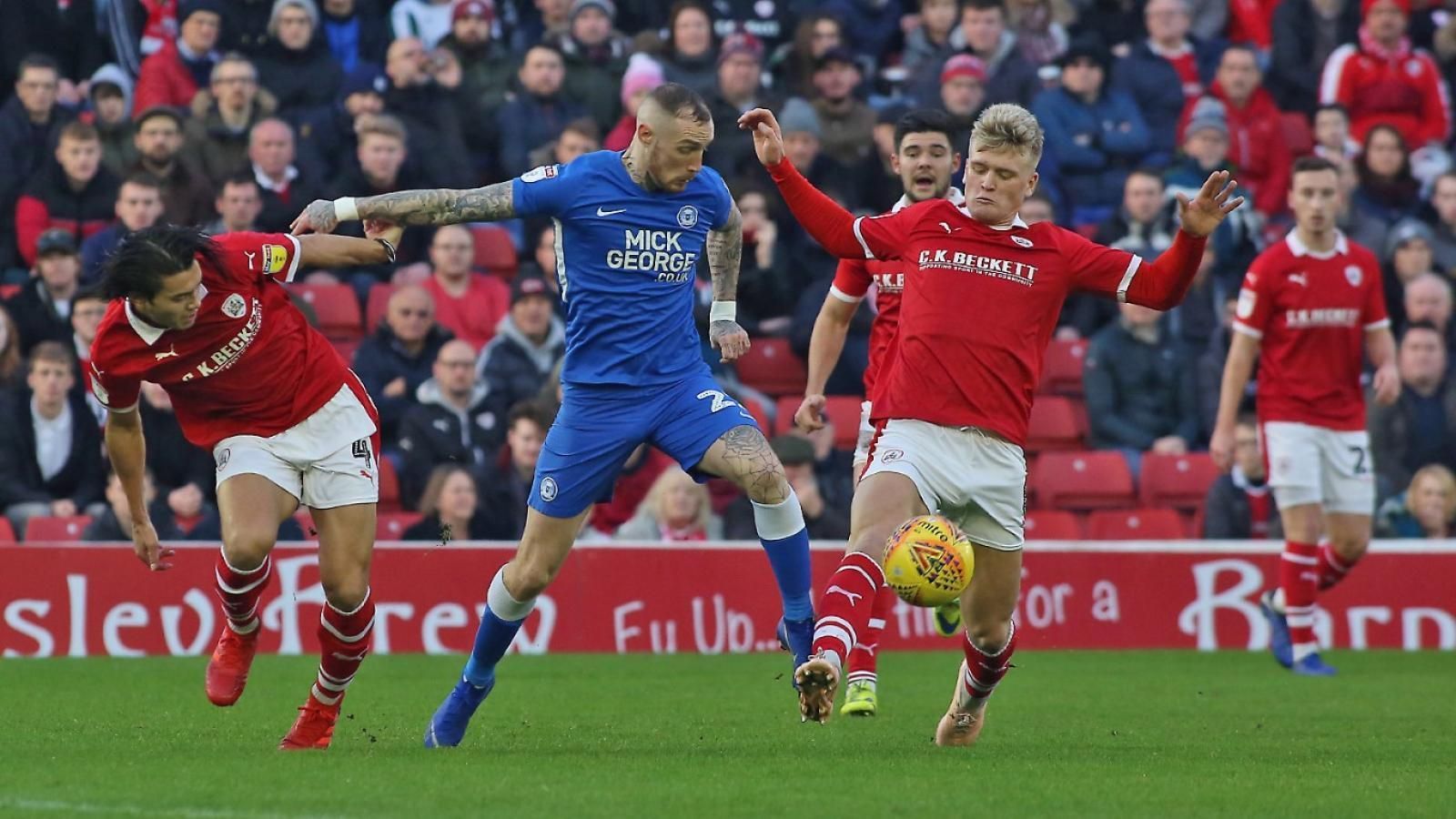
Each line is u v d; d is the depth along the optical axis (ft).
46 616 142.72
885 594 93.86
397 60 185.88
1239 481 168.55
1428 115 221.66
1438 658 152.15
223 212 170.50
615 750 84.02
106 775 70.79
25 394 156.66
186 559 145.18
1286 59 223.51
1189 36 221.46
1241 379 137.80
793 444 159.12
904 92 203.62
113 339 77.56
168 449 154.81
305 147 179.93
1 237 174.50
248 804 63.21
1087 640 157.79
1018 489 80.59
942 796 66.80
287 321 80.28
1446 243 200.13
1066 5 223.71
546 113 191.72
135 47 193.77
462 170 184.75
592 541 153.58
